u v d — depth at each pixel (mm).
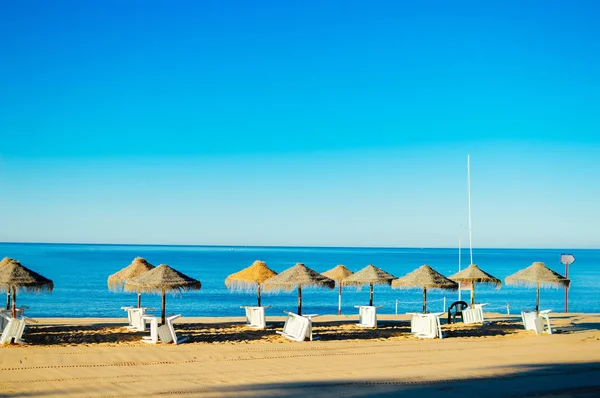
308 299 44719
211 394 9578
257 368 11773
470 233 28406
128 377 10742
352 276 20031
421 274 18672
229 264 97938
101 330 17516
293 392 9789
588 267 105438
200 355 13078
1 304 36031
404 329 18578
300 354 13469
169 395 9469
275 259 128250
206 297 44281
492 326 19703
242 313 33500
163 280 15641
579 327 19719
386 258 145625
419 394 9758
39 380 10375
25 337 15500
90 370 11289
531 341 16094
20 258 109062
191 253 179000
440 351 14211
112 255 134500
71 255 131500
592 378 11164
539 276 19094
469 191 28516
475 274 21219
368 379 10883
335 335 16812
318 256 162125
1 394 9359
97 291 46031
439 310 36625
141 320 17297
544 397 9656
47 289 15406
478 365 12414
